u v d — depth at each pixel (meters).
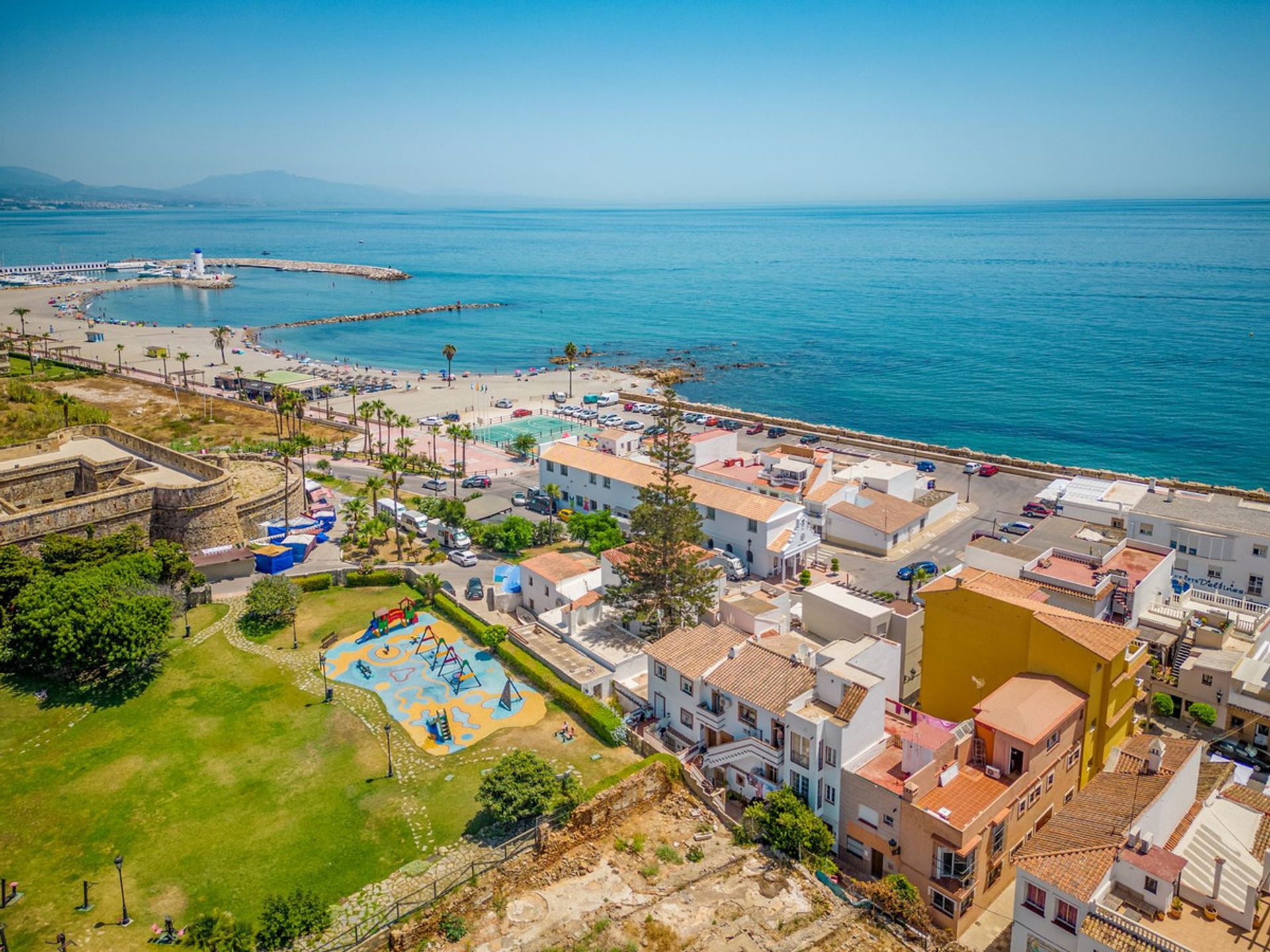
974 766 56.75
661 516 80.75
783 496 115.19
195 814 58.66
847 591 81.00
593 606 86.31
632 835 58.84
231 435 166.12
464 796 61.09
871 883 53.81
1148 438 177.25
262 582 88.31
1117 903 45.88
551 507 124.25
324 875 53.44
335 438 166.62
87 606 73.06
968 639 66.50
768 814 57.59
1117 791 53.66
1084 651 59.19
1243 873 47.78
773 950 48.53
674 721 69.38
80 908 50.59
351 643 82.75
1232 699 69.31
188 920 49.91
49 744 65.69
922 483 136.25
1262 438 175.38
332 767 64.06
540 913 51.53
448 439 167.12
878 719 58.34
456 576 100.56
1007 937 51.44
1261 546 86.88
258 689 74.06
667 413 117.19
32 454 116.56
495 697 74.19
